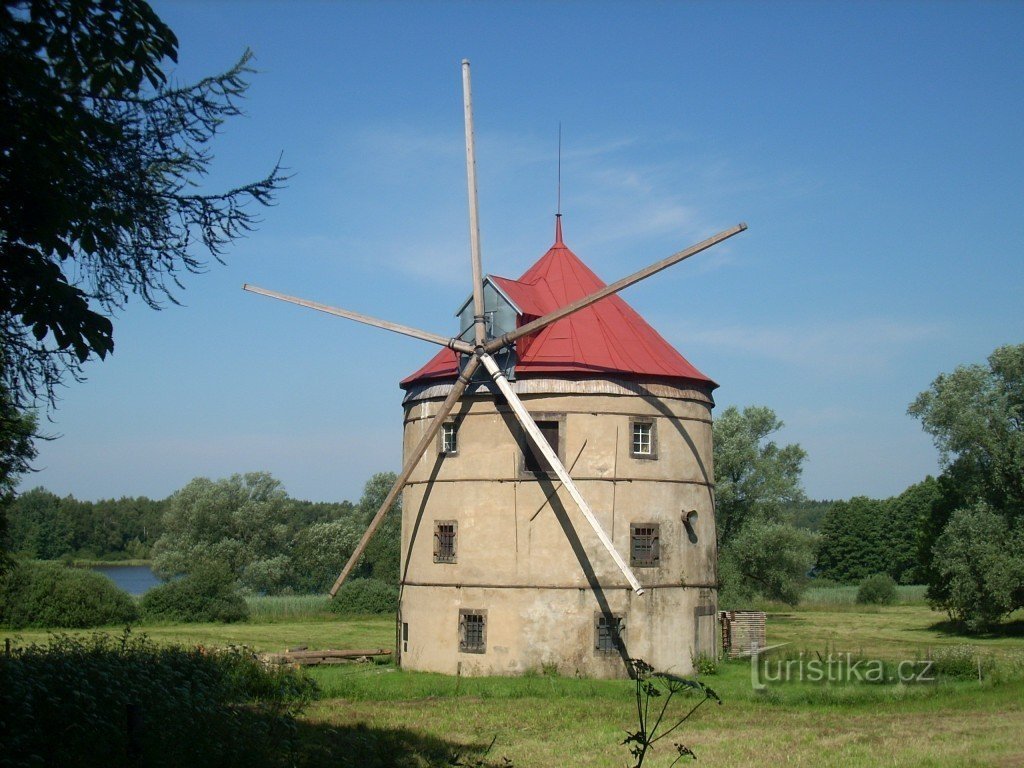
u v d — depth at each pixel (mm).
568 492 31859
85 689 16109
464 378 32594
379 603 67938
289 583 97438
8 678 15336
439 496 33656
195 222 12422
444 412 33000
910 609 80500
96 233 10883
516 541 32188
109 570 178500
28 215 10180
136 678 18375
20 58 10008
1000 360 57688
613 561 31703
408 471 33562
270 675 25797
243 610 63500
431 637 33250
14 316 10680
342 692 27172
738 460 70625
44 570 56438
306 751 17516
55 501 154875
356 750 18438
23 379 11625
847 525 128500
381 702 25938
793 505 75188
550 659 31422
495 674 31766
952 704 25656
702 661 32312
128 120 11961
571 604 31531
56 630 52875
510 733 21297
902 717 23625
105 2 10680
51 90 10234
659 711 24562
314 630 56312
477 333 32594
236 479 97000
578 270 36469
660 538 32531
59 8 10477
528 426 31125
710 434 35281
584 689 28156
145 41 11094
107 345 10406
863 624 64250
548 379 32375
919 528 62500
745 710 24797
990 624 58906
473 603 32438
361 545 34406
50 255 10672
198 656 23969
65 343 10273
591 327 34000
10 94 10156
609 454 32312
